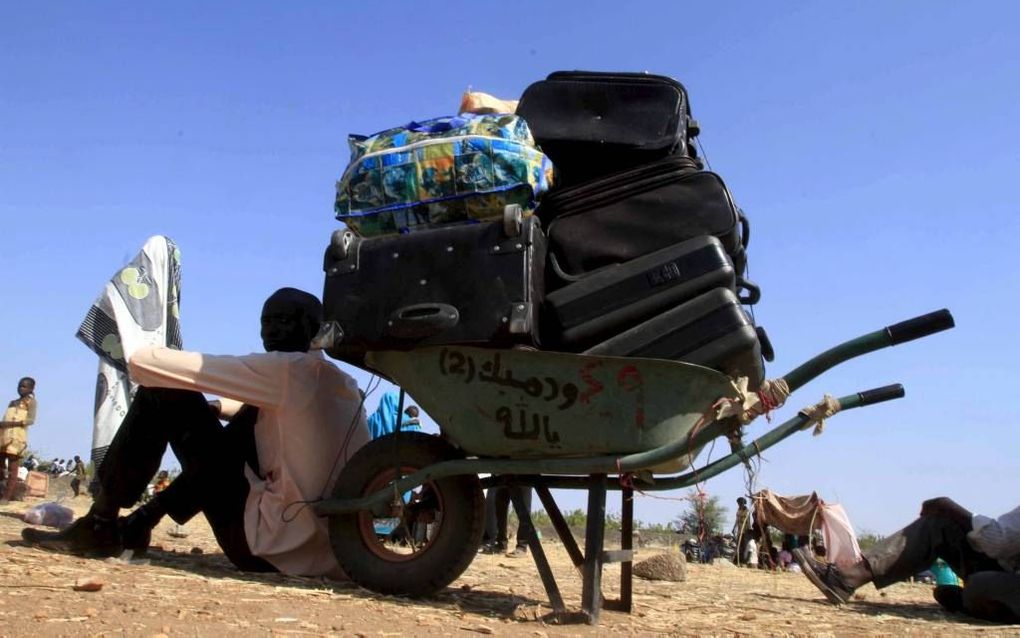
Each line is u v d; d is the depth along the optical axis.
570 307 3.97
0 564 3.98
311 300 4.96
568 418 3.89
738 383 3.77
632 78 4.44
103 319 5.41
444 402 4.08
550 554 9.56
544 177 4.23
